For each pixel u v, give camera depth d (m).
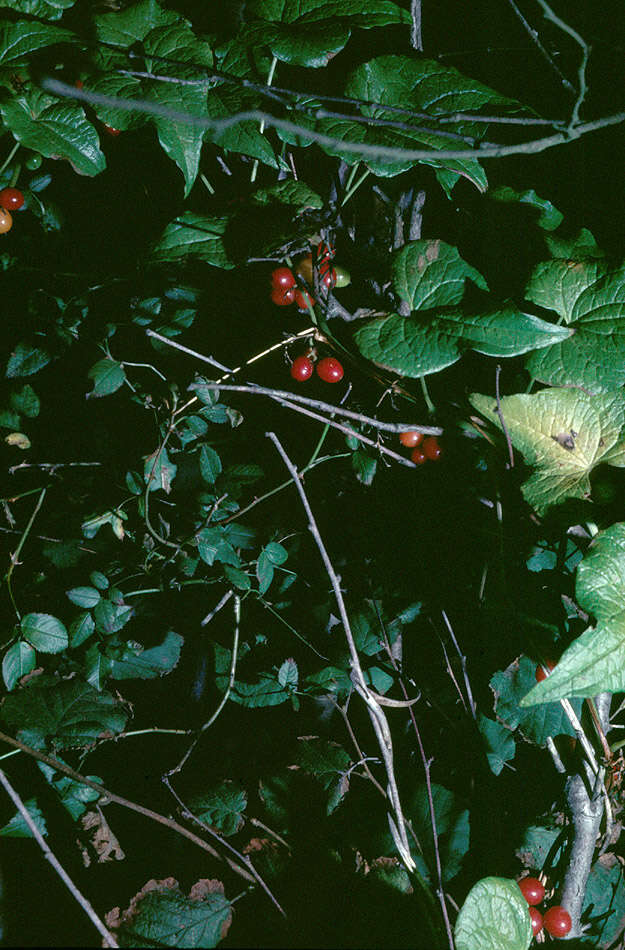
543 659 0.75
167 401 0.78
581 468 0.71
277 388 0.81
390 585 0.81
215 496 0.79
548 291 0.72
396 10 0.72
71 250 0.82
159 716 0.82
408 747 0.81
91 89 0.70
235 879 0.75
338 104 0.73
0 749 0.75
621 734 0.77
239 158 0.79
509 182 0.79
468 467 0.76
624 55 0.80
